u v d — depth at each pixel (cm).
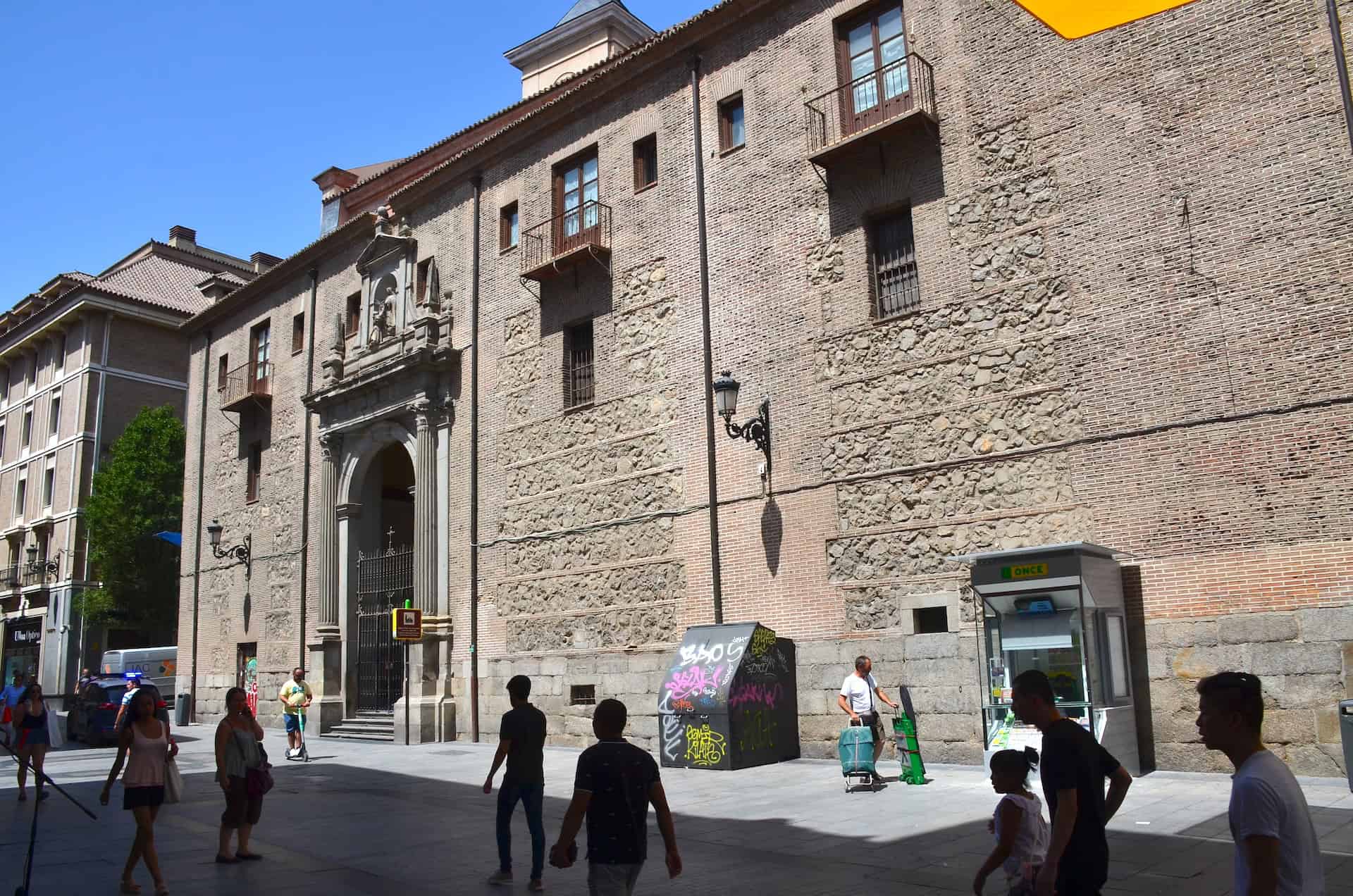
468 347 2402
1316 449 1205
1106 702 1237
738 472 1797
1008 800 520
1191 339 1320
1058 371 1440
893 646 1548
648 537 1930
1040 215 1491
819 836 1016
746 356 1823
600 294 2112
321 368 2928
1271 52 1302
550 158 2289
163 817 1292
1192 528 1288
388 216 2755
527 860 974
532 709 880
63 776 1848
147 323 4875
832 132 1750
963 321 1550
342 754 2105
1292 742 1180
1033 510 1435
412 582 2539
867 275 1673
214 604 3238
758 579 1738
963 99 1598
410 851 1023
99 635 4488
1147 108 1402
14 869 957
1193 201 1344
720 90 1953
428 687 2281
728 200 1903
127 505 4247
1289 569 1208
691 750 1580
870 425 1630
